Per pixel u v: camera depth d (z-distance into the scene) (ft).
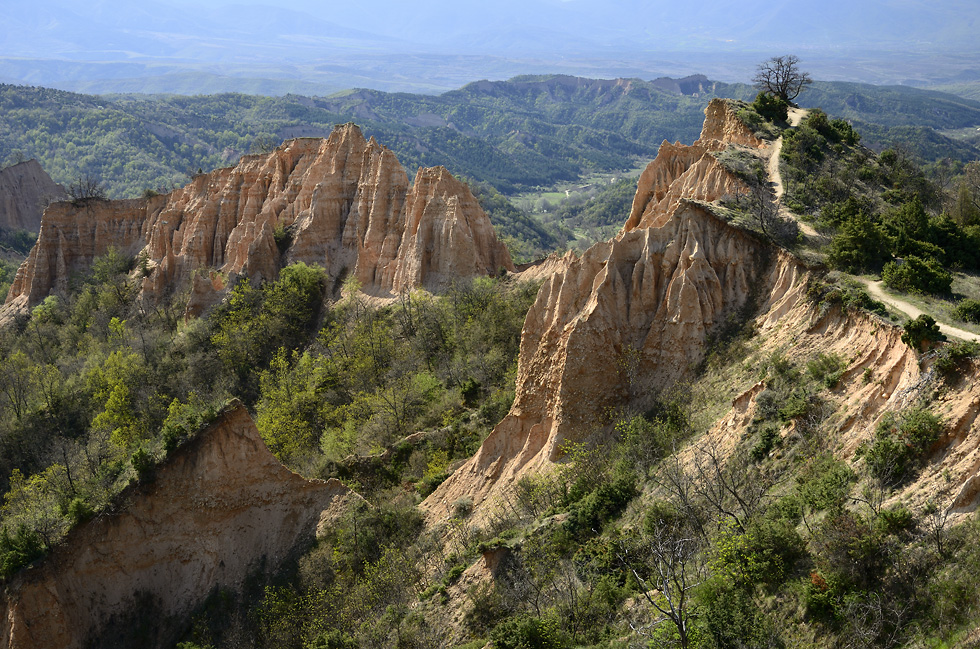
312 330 309.01
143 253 393.91
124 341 318.86
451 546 152.56
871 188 219.41
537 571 123.75
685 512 111.55
